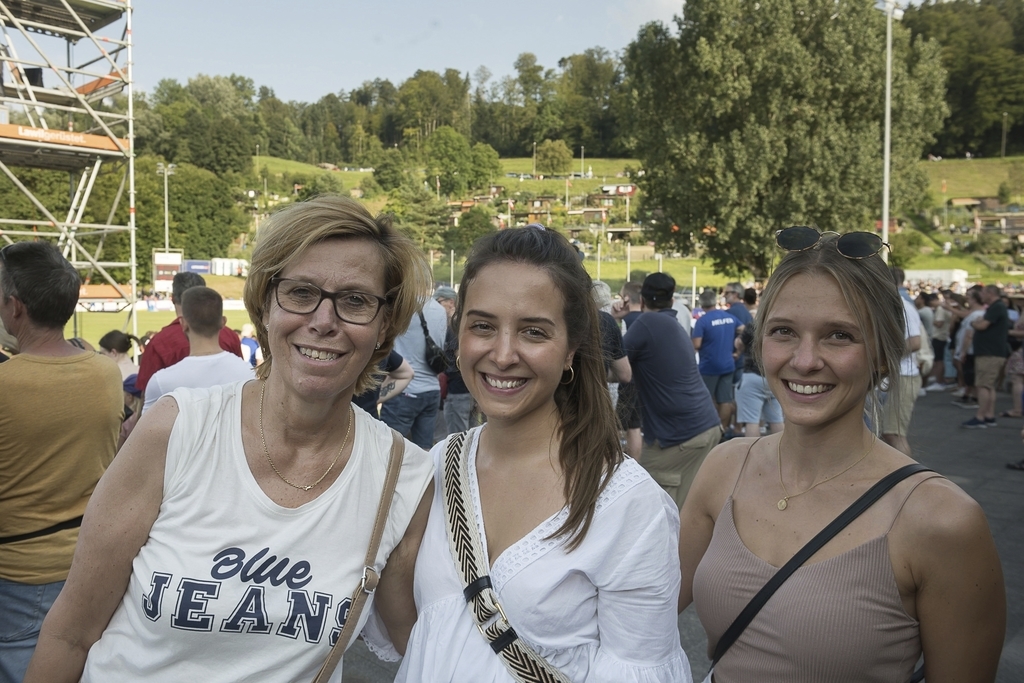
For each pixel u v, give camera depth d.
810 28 30.28
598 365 1.65
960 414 10.95
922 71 30.70
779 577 1.57
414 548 1.71
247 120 148.12
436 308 5.94
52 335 2.60
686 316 8.91
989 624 1.45
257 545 1.52
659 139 31.80
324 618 1.54
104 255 56.78
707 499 1.87
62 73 16.25
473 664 1.50
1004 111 116.31
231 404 1.60
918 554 1.46
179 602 1.47
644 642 1.50
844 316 1.57
